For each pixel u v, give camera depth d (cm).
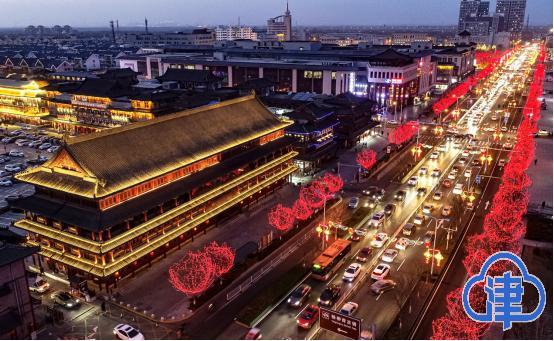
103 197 6762
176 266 7750
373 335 5925
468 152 14712
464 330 5419
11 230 9331
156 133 8319
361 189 11538
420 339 6012
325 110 13512
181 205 8250
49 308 6681
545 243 8431
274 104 16612
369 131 16712
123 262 7075
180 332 6216
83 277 7269
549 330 6091
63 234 7200
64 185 7088
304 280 7500
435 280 7362
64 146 6962
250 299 7044
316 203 9988
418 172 12888
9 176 12581
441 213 10012
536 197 10956
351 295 7038
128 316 6631
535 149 15175
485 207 10312
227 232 9112
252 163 10169
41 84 19162
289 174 11494
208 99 16862
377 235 8719
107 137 7525
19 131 17262
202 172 8831
